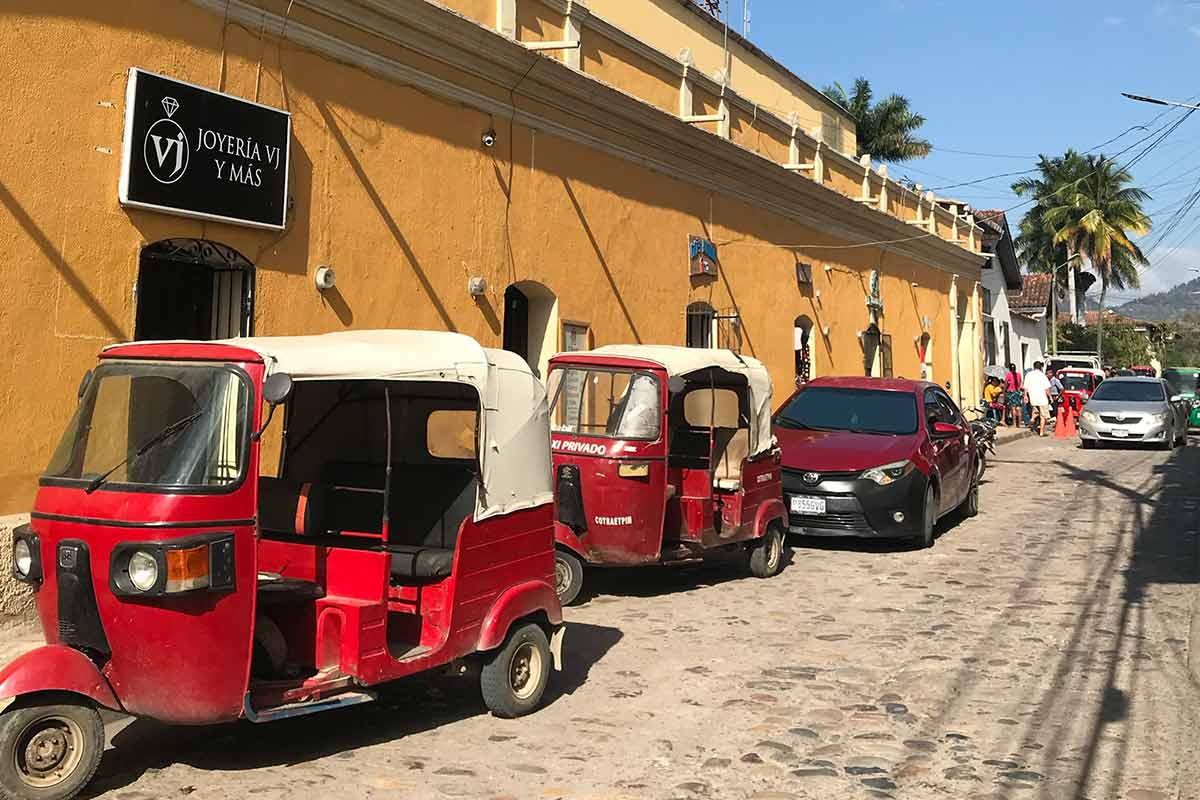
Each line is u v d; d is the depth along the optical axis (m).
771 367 18.55
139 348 4.96
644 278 14.61
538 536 6.07
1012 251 39.44
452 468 5.84
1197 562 10.53
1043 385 29.53
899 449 11.38
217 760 5.07
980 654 7.16
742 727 5.66
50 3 7.41
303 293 9.38
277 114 8.99
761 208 18.11
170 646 4.37
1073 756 5.23
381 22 10.05
